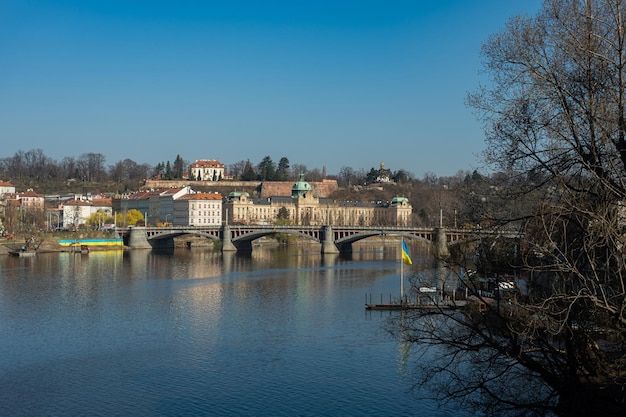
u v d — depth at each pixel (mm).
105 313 111625
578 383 38344
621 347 39812
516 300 39875
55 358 82125
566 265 35875
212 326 100312
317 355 82062
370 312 110812
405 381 70562
